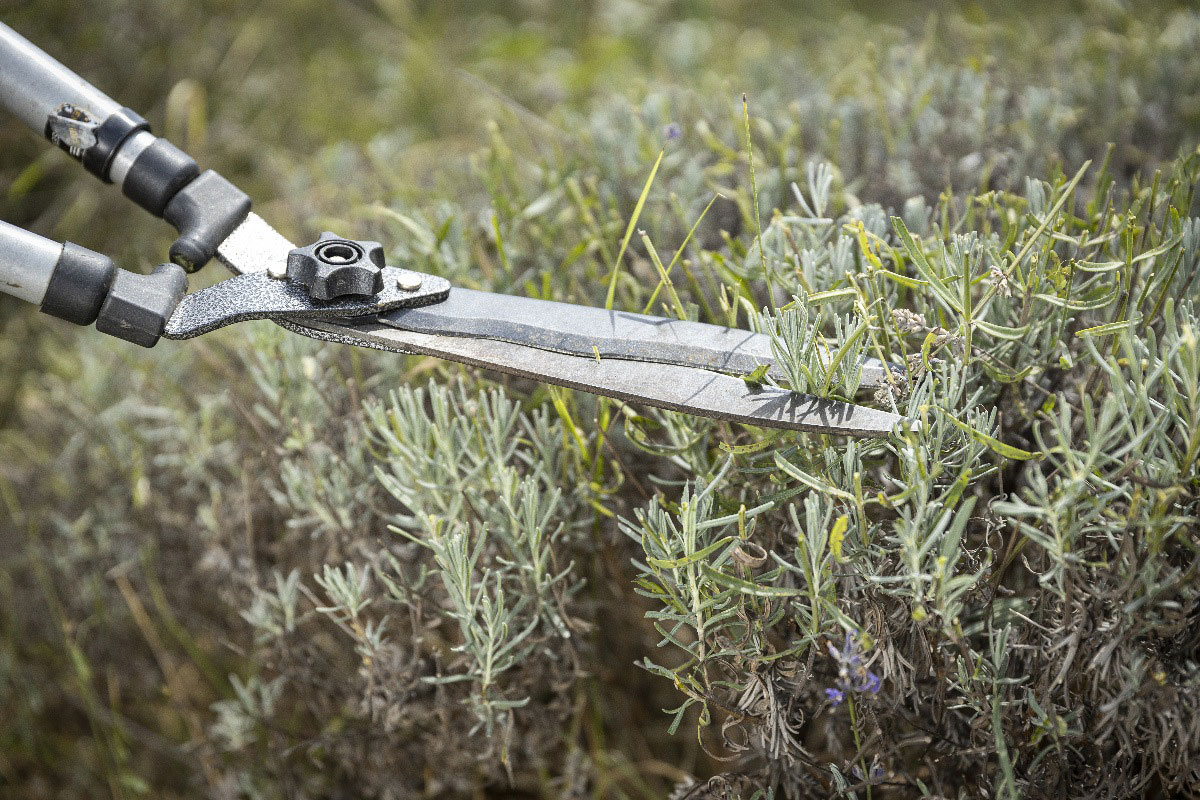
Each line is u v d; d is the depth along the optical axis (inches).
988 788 42.5
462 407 53.8
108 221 100.1
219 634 65.1
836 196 59.0
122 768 65.2
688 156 71.9
